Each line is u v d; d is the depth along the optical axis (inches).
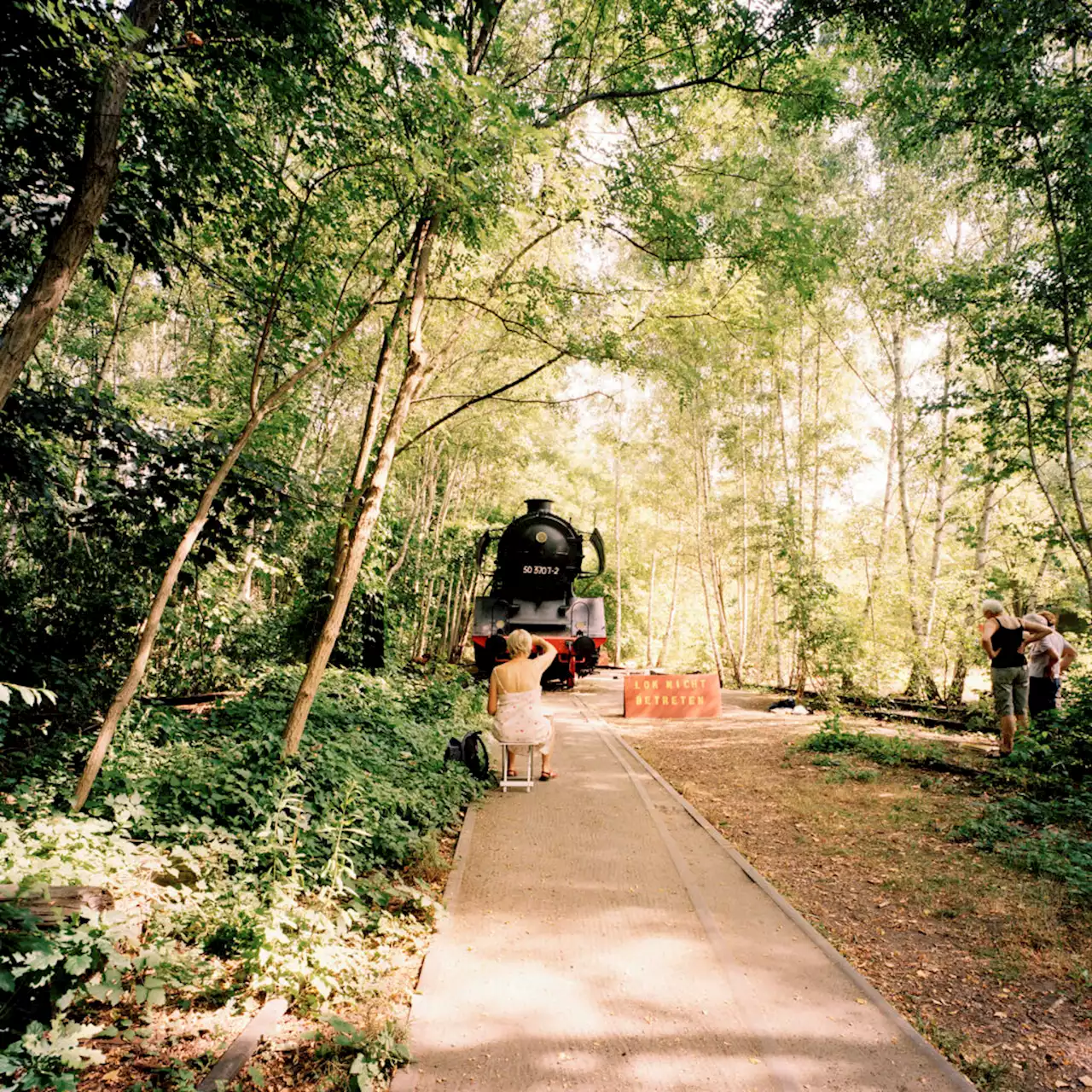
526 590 640.4
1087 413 357.4
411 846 184.7
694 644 1298.0
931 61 279.9
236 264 224.4
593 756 329.1
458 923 148.6
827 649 549.3
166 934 125.7
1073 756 265.7
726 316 344.5
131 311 464.8
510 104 176.9
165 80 164.7
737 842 217.0
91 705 275.1
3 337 128.6
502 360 568.1
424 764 257.4
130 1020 107.7
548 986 123.7
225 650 419.8
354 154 195.0
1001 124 309.0
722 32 273.3
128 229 199.5
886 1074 102.3
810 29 267.6
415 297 237.8
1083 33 270.5
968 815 234.7
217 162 190.7
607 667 1019.9
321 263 223.5
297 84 170.1
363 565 412.8
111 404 250.8
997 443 389.4
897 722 443.8
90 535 279.9
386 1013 115.6
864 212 561.6
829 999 122.4
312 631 407.2
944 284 385.1
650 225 315.0
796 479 798.5
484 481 1019.3
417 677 519.5
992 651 303.7
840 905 170.4
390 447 235.8
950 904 169.2
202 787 183.3
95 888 108.9
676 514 1050.1
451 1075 99.5
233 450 191.0
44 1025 95.7
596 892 166.6
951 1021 121.6
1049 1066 109.8
